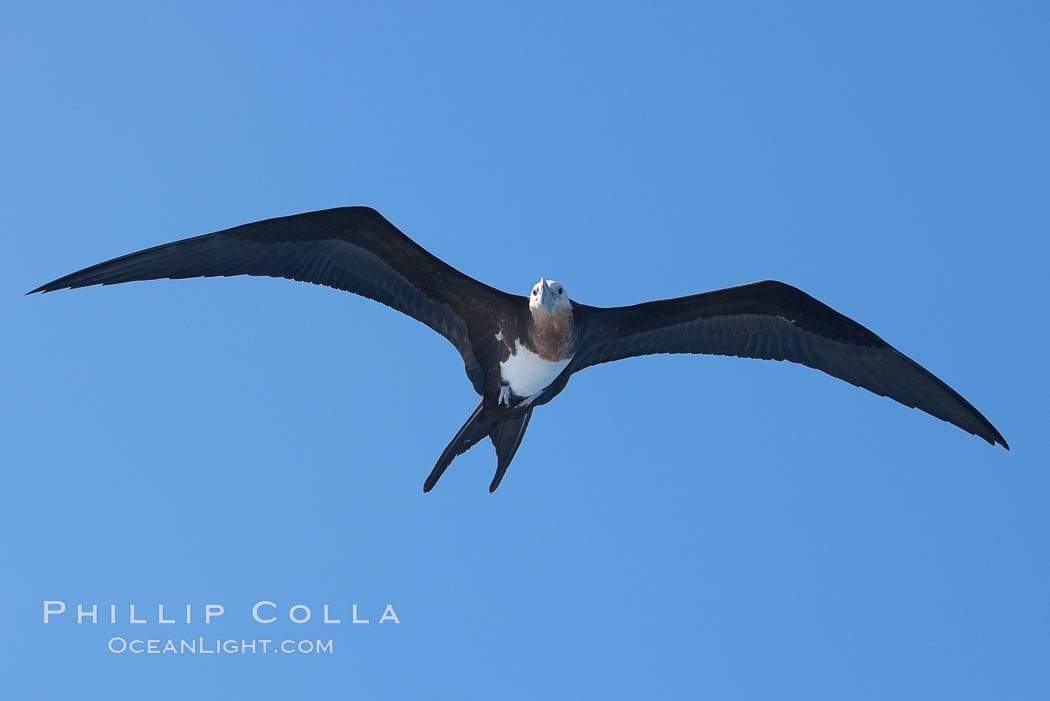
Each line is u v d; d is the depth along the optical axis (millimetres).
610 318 14500
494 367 14125
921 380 14984
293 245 13648
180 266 13359
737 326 15117
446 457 13836
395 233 13672
